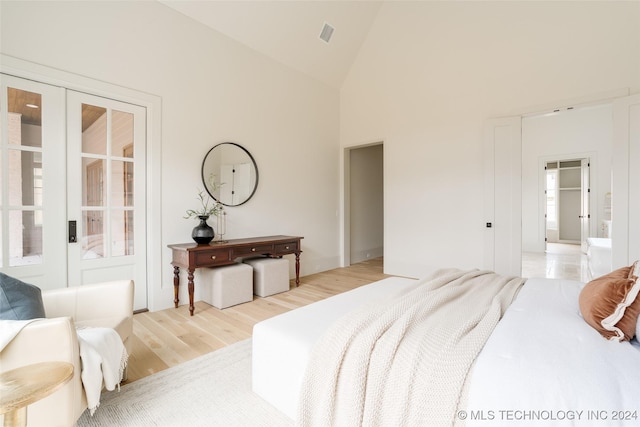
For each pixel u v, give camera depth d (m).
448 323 1.30
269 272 3.65
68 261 2.61
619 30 3.01
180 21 3.23
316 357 1.27
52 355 1.19
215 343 2.37
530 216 7.34
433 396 1.00
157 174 3.08
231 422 1.48
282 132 4.37
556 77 3.35
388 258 4.75
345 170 5.32
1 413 0.83
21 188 2.39
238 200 3.83
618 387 0.88
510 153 3.59
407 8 4.39
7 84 2.30
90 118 2.71
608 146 6.52
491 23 3.75
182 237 3.29
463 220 4.01
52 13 2.46
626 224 2.92
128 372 1.94
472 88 3.90
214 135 3.56
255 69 3.99
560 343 1.08
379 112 4.79
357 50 4.90
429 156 4.28
